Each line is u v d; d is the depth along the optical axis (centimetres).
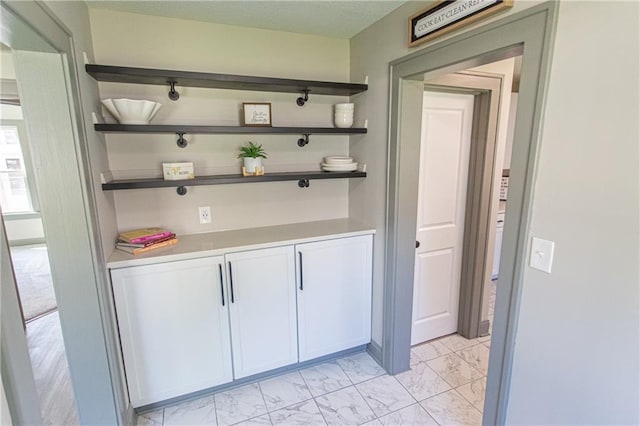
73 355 158
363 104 239
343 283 238
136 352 189
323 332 239
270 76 233
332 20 212
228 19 208
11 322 65
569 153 117
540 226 128
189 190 226
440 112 240
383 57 212
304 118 248
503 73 234
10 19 98
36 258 507
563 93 116
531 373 140
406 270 224
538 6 120
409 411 202
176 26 205
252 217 246
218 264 199
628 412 111
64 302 152
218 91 222
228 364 213
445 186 254
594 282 115
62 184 143
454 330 286
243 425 193
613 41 102
